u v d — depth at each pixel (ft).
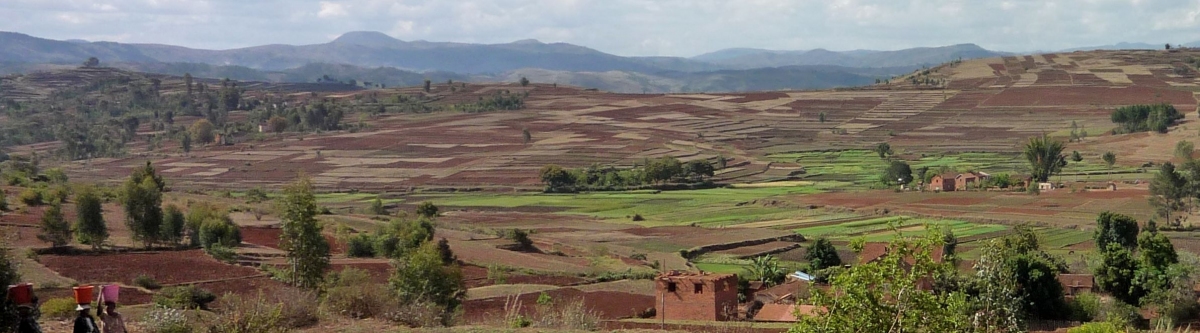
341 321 100.73
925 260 59.11
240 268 234.17
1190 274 186.29
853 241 62.18
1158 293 176.04
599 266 284.41
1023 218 377.71
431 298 150.00
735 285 179.22
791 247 336.29
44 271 212.84
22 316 71.41
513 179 621.31
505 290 218.18
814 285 65.92
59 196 356.38
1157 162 578.25
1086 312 165.99
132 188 281.54
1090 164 589.73
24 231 276.82
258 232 318.45
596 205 493.77
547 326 107.14
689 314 172.96
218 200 436.35
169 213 289.33
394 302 111.55
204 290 178.40
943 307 59.77
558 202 511.81
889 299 60.54
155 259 246.68
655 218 438.81
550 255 315.58
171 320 88.12
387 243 287.48
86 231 265.54
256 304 94.63
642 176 590.55
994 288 74.90
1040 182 500.74
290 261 197.77
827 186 547.08
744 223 409.49
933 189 507.71
